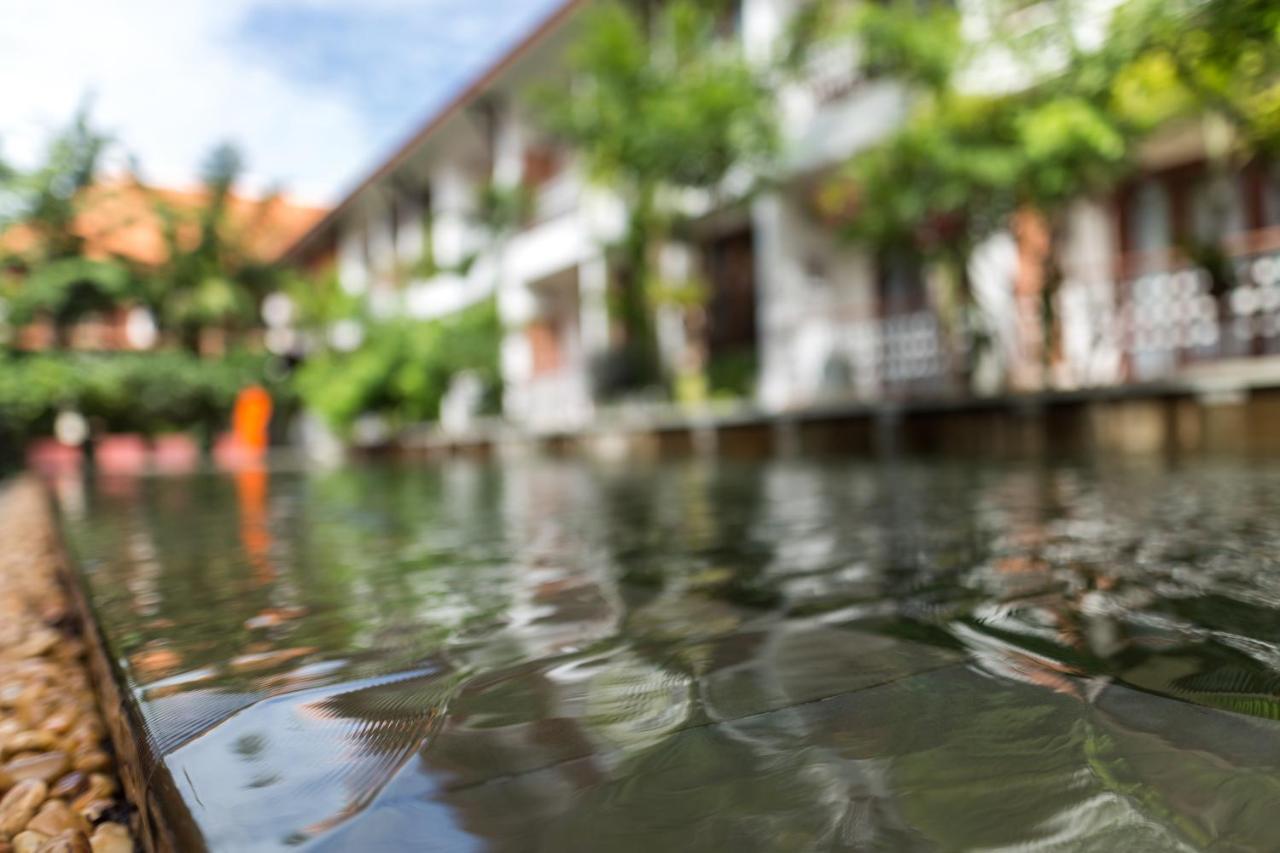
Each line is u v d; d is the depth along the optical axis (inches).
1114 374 296.5
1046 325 277.0
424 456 573.3
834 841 19.5
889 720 27.9
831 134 388.5
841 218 312.7
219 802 22.3
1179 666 33.6
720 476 205.0
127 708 31.3
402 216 911.0
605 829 20.3
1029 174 243.9
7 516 150.9
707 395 454.3
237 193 859.4
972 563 62.5
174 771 24.7
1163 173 315.6
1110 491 121.4
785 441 330.3
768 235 418.9
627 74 378.9
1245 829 20.0
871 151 291.6
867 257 418.9
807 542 79.0
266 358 786.8
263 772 24.5
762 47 384.5
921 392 346.0
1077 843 19.3
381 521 116.6
